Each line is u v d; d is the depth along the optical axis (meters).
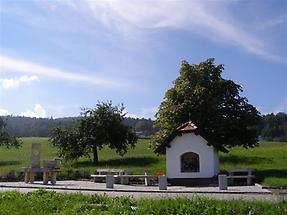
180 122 45.19
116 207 16.45
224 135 44.75
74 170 45.97
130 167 53.22
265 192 27.22
